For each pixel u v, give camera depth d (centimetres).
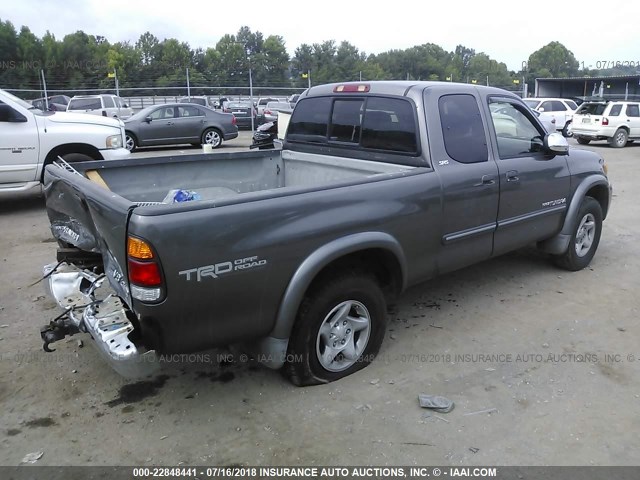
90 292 324
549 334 413
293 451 284
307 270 304
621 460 277
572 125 2031
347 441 291
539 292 495
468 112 410
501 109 442
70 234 365
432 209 372
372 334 358
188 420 310
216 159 472
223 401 328
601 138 1936
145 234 252
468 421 308
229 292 281
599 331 418
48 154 812
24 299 481
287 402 326
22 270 558
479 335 411
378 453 282
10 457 280
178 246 259
